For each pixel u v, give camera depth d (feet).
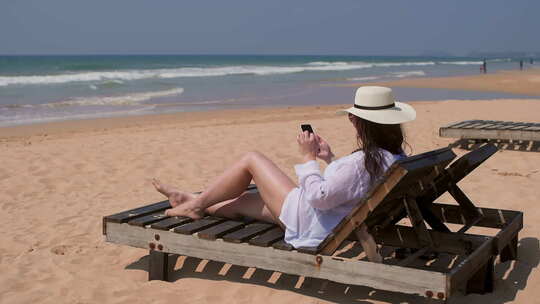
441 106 58.08
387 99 11.66
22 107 67.77
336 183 11.66
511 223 13.92
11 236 18.42
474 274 12.97
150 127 47.88
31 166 29.60
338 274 11.78
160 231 14.03
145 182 26.07
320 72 182.91
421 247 14.12
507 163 27.45
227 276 14.52
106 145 35.58
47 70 170.19
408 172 10.53
